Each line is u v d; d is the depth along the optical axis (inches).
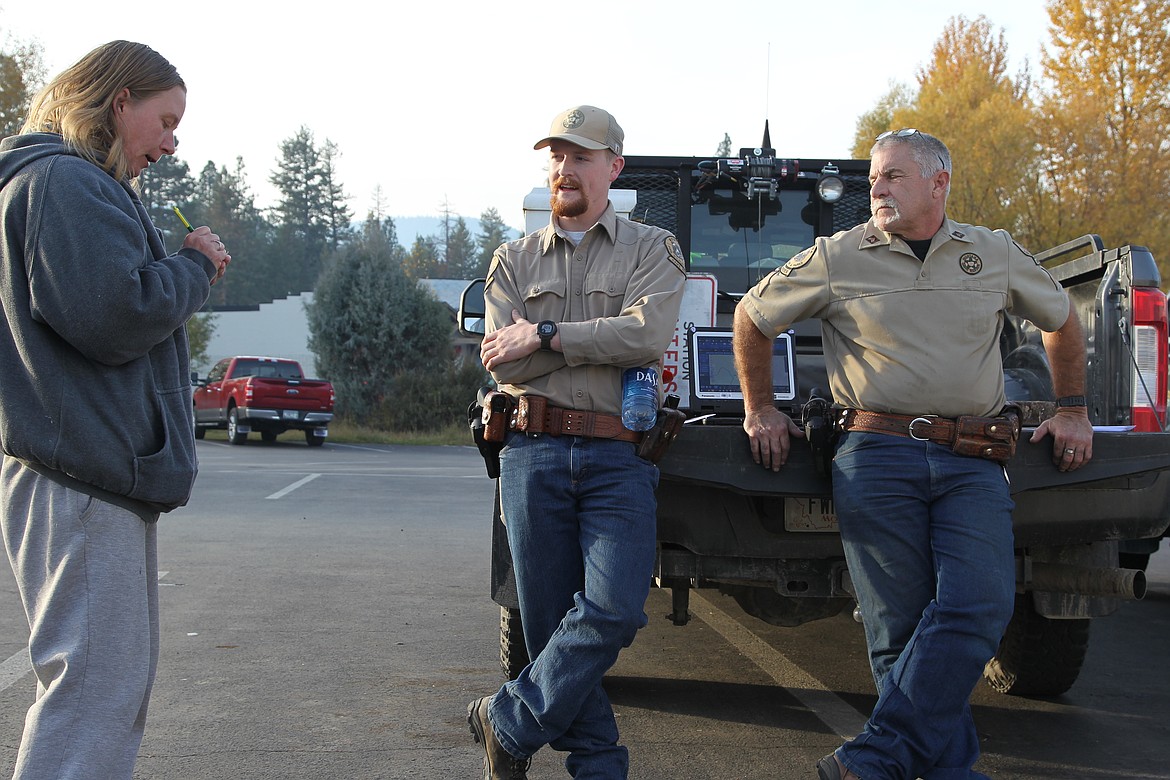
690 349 186.5
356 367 1266.0
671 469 145.8
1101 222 1064.8
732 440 147.2
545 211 223.6
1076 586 157.2
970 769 130.7
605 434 126.4
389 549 350.0
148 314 101.6
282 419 957.2
